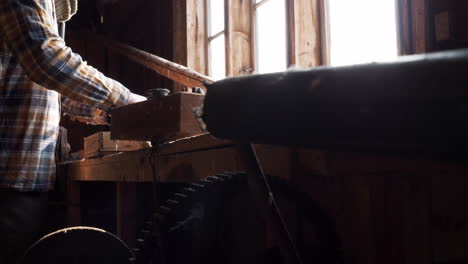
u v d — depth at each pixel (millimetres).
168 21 4891
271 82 471
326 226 898
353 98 372
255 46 3514
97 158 2461
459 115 298
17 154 1982
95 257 1698
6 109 1977
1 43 1938
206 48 4270
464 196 974
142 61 4324
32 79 1713
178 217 1005
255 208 1069
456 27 1854
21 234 2008
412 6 2082
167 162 1550
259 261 1067
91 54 6395
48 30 1726
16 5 1688
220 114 534
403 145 340
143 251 1031
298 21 2789
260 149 1071
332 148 412
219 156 1223
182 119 1360
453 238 964
